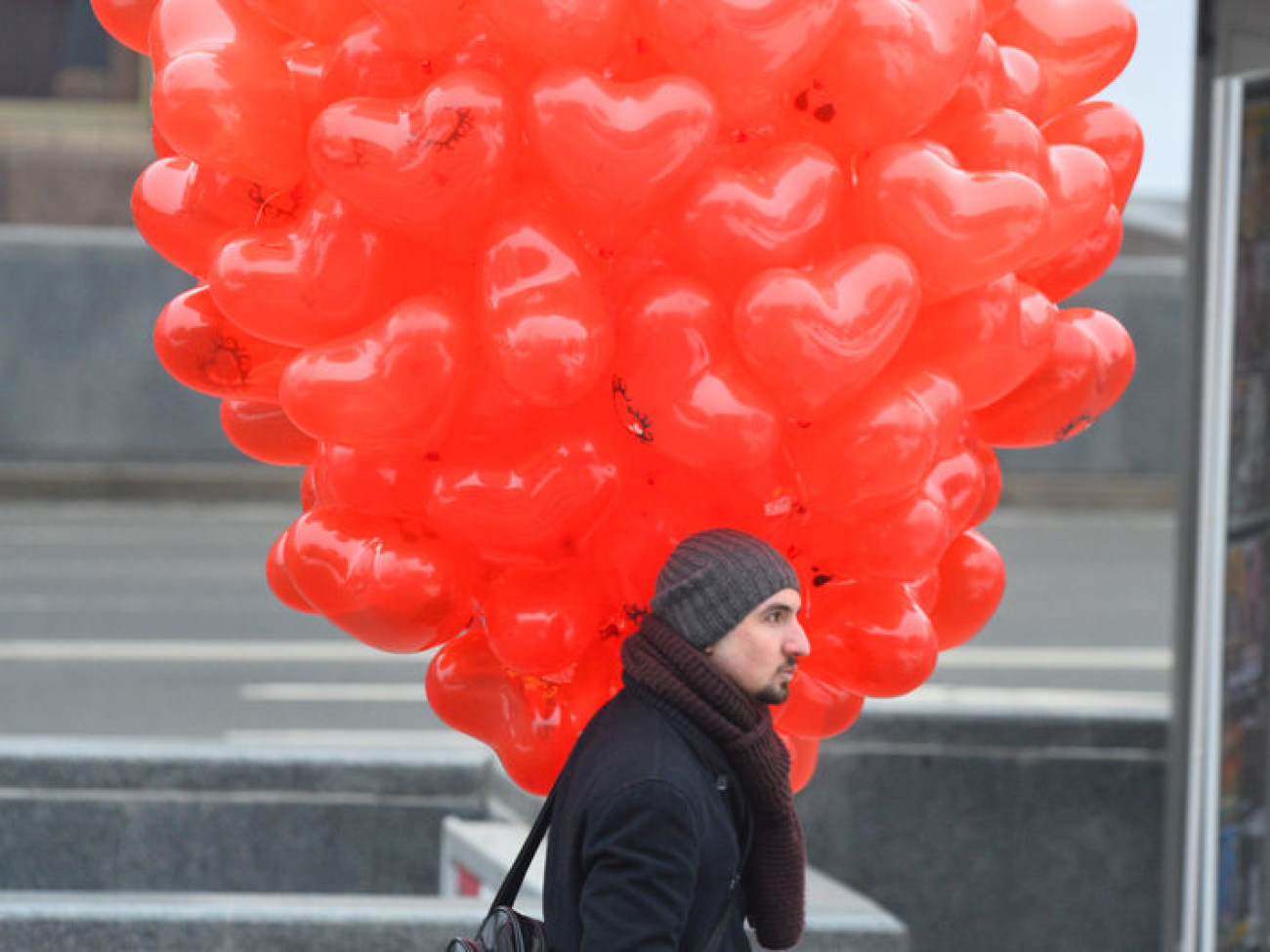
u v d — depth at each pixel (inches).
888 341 339.0
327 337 358.3
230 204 383.2
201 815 698.2
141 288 2603.3
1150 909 705.6
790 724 401.4
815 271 342.3
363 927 514.0
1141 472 2815.0
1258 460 643.5
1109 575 2134.6
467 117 333.4
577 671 387.5
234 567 2050.9
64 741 711.1
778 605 339.0
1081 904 705.6
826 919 516.4
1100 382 417.4
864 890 706.8
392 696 1412.4
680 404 338.3
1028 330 376.5
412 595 370.6
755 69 335.6
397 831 703.7
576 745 351.6
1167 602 1950.1
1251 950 666.2
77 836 693.9
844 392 341.1
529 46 339.0
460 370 349.4
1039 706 713.0
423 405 346.6
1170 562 2249.0
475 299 346.9
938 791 706.8
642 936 318.0
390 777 702.5
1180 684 618.5
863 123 353.1
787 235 337.7
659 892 320.8
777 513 365.7
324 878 701.3
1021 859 706.2
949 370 372.2
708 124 331.9
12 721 1295.5
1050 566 2192.4
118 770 695.7
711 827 329.4
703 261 340.2
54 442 2591.0
